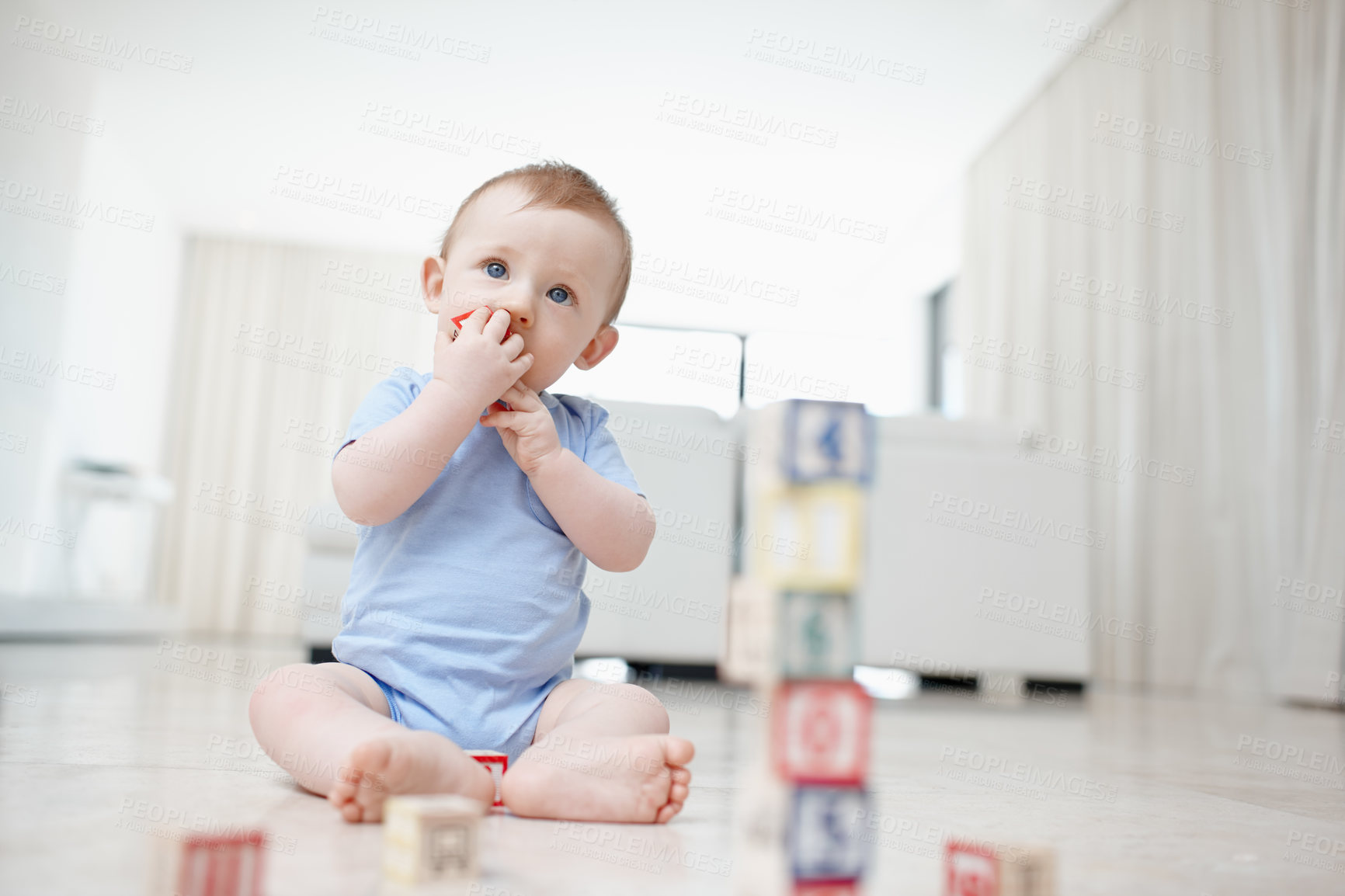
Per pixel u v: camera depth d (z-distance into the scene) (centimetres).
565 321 105
